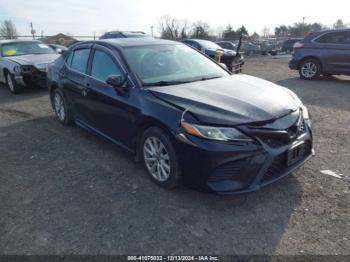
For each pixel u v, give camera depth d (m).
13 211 3.08
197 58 4.46
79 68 4.73
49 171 3.88
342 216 2.81
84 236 2.68
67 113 5.32
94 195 3.29
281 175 3.00
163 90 3.38
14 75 8.14
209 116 2.85
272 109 3.03
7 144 4.85
